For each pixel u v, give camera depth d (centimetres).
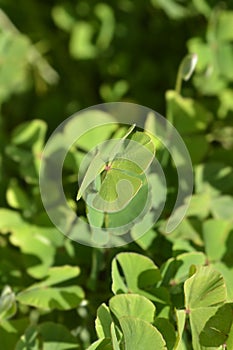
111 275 47
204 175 51
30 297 48
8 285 50
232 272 48
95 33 62
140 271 46
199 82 58
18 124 64
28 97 65
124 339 43
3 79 61
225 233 49
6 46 61
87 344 48
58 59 65
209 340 44
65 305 48
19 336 49
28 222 52
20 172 54
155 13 63
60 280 49
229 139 58
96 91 64
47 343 47
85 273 49
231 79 58
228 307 44
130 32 63
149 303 44
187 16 60
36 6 65
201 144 53
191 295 44
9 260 52
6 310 48
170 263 47
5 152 55
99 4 63
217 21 58
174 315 46
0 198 54
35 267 50
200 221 49
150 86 62
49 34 65
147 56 63
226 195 51
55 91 65
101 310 44
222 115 59
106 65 63
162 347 42
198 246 49
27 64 64
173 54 62
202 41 58
